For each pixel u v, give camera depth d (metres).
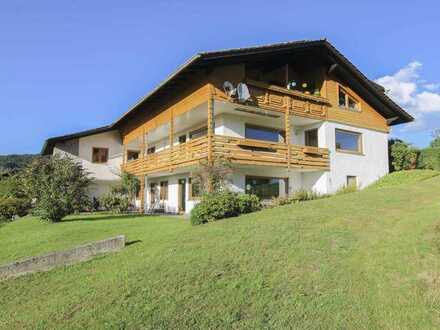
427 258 6.70
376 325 5.16
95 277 8.28
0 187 30.97
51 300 7.39
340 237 8.66
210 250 8.47
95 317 6.11
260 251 8.08
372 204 12.25
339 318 5.41
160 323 5.67
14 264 9.03
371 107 25.19
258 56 19.05
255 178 20.69
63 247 11.61
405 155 26.59
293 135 23.09
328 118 22.36
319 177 21.91
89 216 21.19
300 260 7.47
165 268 7.70
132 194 26.19
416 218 9.57
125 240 11.14
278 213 11.62
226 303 6.08
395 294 5.81
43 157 19.02
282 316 5.62
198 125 22.89
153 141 28.73
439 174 20.12
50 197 18.22
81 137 29.47
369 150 24.45
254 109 19.39
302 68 23.48
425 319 5.10
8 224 20.44
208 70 17.75
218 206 12.39
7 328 6.36
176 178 24.56
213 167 15.91
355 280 6.45
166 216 19.17
